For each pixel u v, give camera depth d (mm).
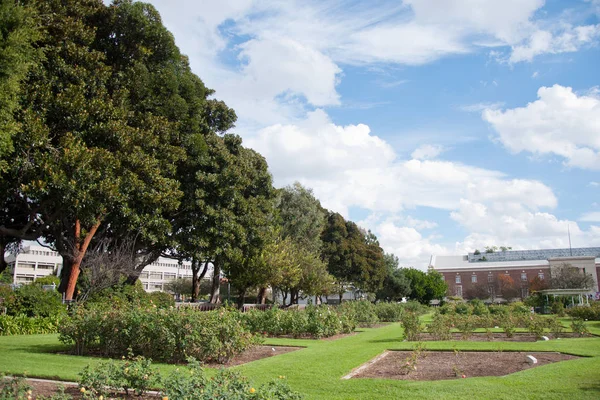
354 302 29688
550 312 40469
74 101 17688
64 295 20391
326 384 7855
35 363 9125
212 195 26766
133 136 19906
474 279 88000
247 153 33812
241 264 29906
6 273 66000
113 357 10391
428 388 7320
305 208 43938
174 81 22531
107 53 21844
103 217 20109
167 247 27500
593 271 80500
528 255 99625
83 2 20281
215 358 10508
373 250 59562
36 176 16875
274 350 13273
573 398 6559
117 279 22672
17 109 15555
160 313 10469
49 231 23188
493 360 10859
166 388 5648
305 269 37062
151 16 22406
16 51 11305
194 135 24766
